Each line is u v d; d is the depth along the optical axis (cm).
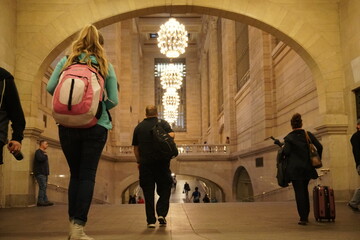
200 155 2638
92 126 319
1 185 930
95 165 326
